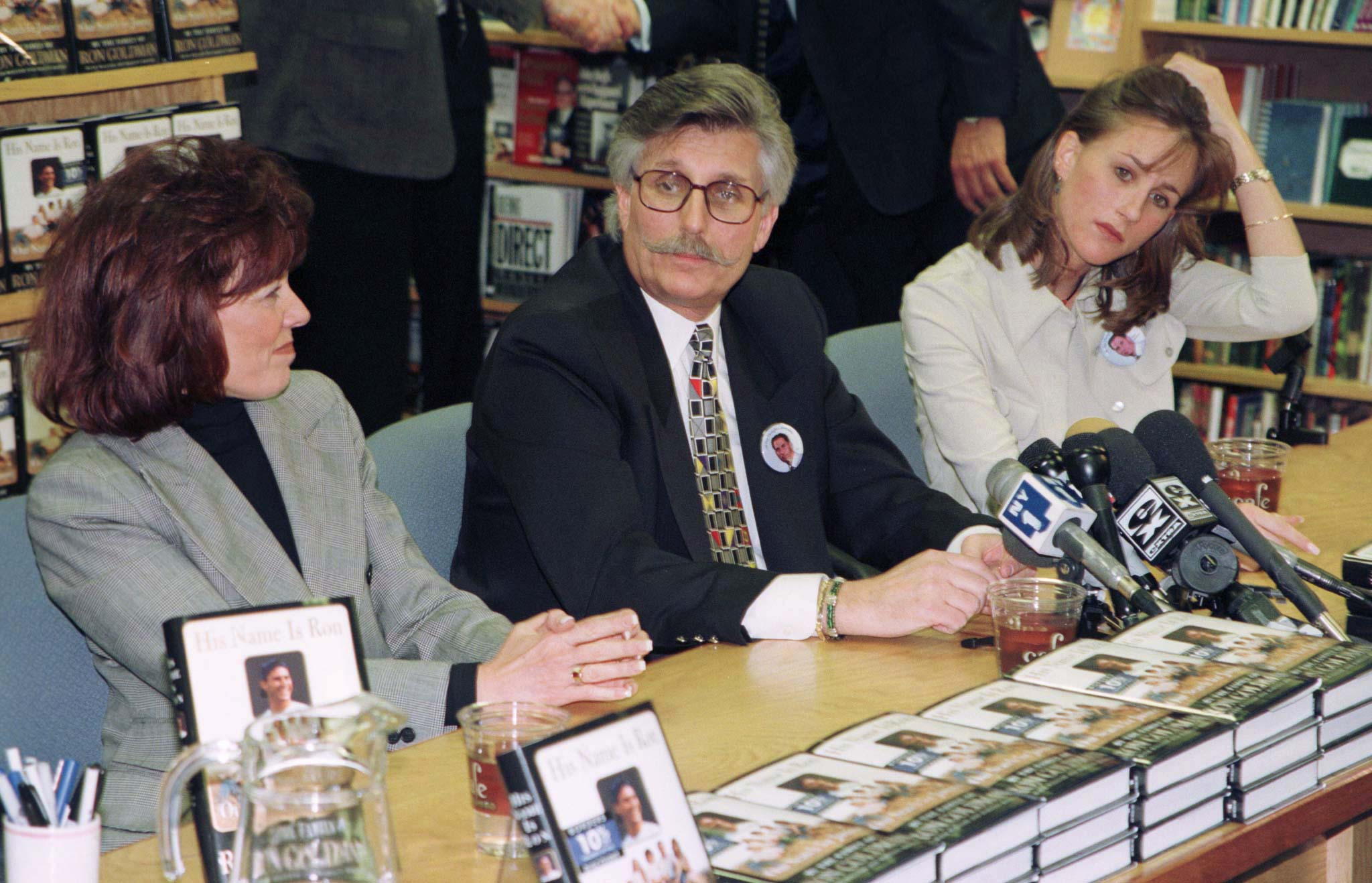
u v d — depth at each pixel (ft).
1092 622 5.73
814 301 7.65
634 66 16.97
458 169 14.98
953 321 8.34
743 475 7.17
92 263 5.38
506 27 17.80
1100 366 8.78
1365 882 5.67
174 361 5.44
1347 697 4.84
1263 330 9.10
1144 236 8.13
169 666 3.92
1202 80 9.21
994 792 4.03
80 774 3.89
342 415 6.49
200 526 5.64
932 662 5.63
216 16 10.00
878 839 3.78
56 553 5.50
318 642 4.03
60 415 5.61
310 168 11.33
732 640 5.90
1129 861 4.26
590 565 6.33
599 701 5.30
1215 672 4.88
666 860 3.59
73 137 9.12
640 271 6.95
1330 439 9.23
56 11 9.02
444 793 4.53
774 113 6.86
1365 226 15.87
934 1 12.50
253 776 3.49
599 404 6.67
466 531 7.20
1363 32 14.42
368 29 11.10
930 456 8.80
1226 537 6.35
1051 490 5.44
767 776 4.25
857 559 7.50
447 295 15.51
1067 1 15.81
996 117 12.71
